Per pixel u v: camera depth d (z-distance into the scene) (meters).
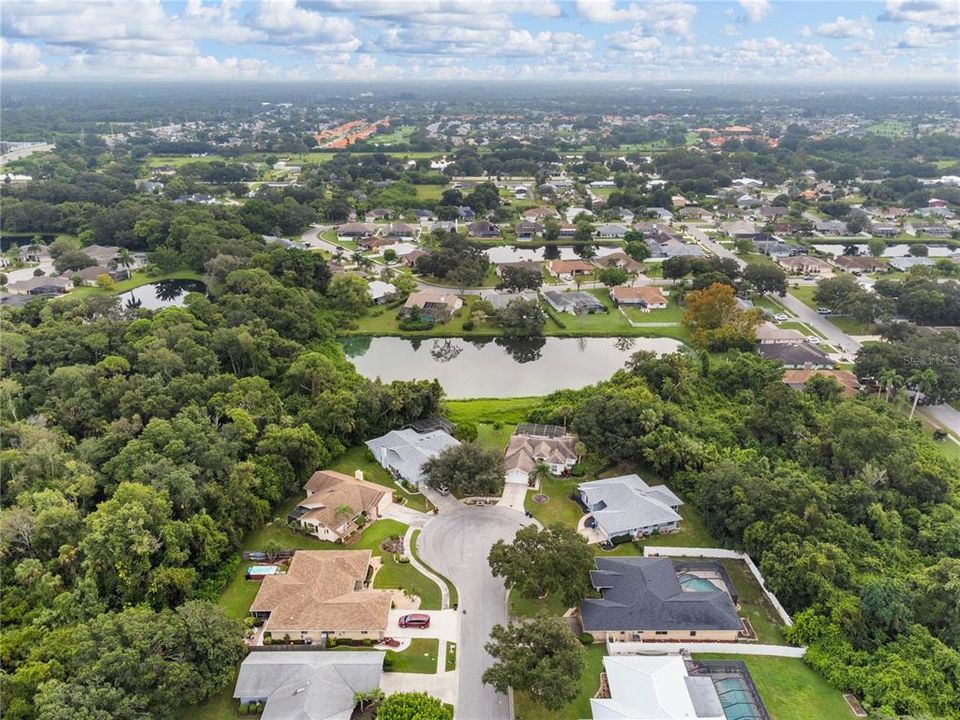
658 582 80.06
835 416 107.75
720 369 136.62
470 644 74.44
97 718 56.62
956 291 167.75
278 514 98.44
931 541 87.12
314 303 179.00
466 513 97.94
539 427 117.38
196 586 81.25
